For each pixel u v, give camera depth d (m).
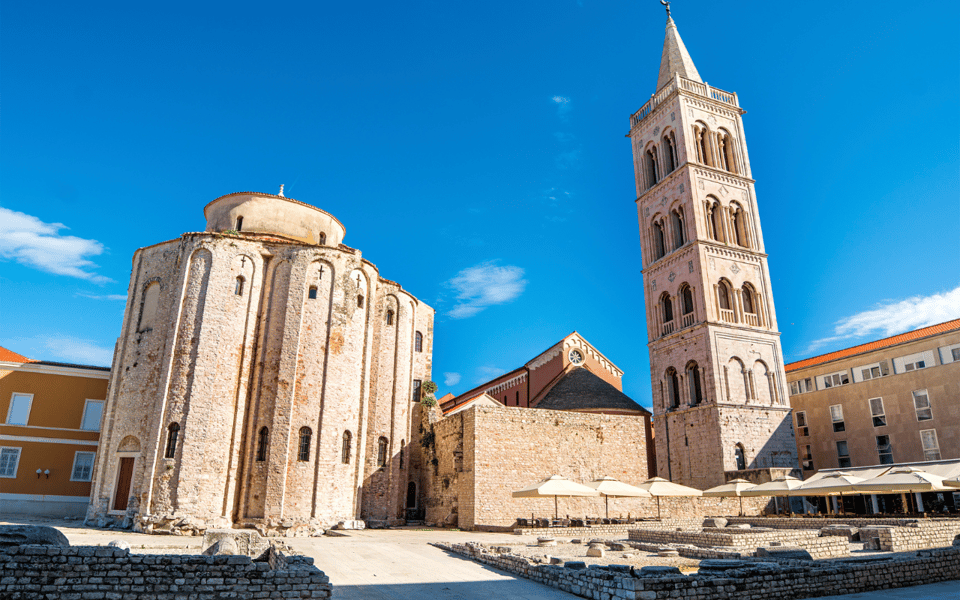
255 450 38.44
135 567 13.38
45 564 13.09
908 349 50.25
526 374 67.75
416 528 43.09
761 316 52.78
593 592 15.10
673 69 61.16
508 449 42.34
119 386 41.50
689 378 50.91
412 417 51.28
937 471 31.41
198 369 37.97
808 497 47.66
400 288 51.66
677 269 54.25
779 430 49.16
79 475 46.59
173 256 42.66
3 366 46.62
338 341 42.00
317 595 13.97
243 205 46.34
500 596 15.82
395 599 15.28
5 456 45.16
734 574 15.18
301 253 42.59
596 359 66.38
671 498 45.22
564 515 42.41
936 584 18.66
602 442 45.75
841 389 54.88
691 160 55.16
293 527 36.62
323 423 39.78
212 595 13.47
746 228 55.91
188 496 35.62
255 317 41.16
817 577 16.28
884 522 30.64
